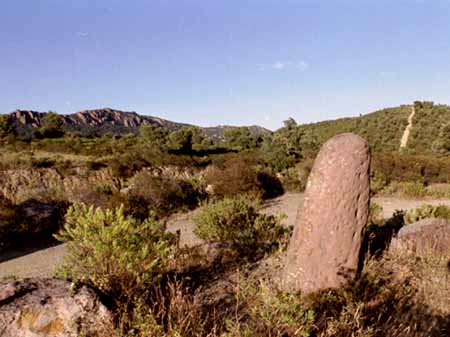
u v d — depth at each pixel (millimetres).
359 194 3857
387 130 57062
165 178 15109
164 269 4609
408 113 62656
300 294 3592
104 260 3523
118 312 2832
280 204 15750
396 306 3566
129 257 3465
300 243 3861
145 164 22594
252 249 6090
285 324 2670
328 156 3832
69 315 2707
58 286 3018
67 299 2789
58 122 48969
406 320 3275
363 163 3859
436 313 3494
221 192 15867
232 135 47281
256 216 8203
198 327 2732
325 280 3783
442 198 17281
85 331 2660
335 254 3789
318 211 3797
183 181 15961
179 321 2652
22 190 14820
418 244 5277
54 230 11086
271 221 8180
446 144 37500
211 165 23375
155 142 37969
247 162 22594
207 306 3479
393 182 20234
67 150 33719
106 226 3980
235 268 4910
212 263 5297
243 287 3646
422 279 4277
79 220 4113
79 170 20562
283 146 30219
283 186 18625
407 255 5000
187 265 5219
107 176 19047
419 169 21578
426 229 5594
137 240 3777
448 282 4156
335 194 3762
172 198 14180
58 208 11953
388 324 3227
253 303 3193
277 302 2871
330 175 3783
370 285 3914
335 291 3693
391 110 67875
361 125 61969
